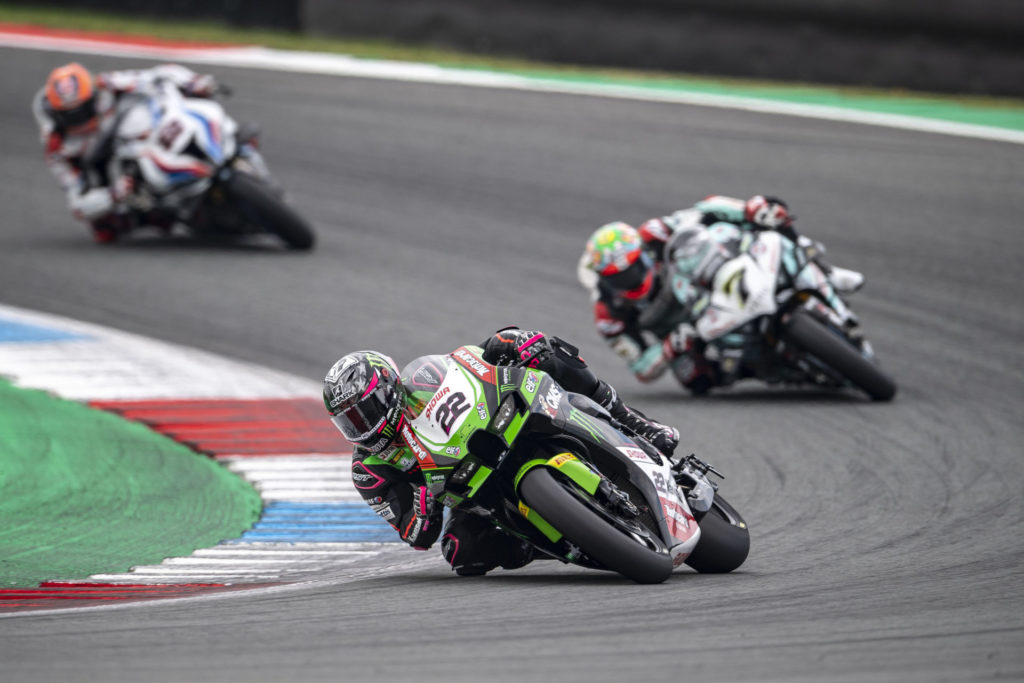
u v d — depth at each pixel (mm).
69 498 26344
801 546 21000
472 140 59531
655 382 35125
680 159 56000
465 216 51094
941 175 53156
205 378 35094
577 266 45688
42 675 13906
